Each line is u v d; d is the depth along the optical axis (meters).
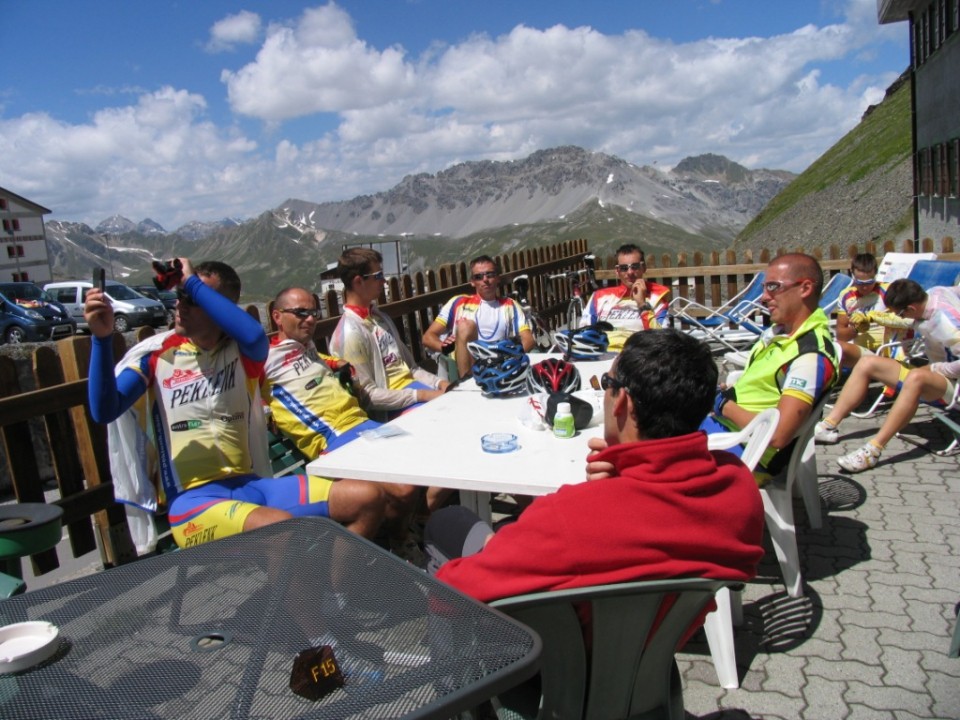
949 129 22.25
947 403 4.89
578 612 1.73
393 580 1.65
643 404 1.72
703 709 2.71
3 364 3.49
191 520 2.98
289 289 3.95
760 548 1.77
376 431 3.41
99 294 2.76
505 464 2.87
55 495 6.42
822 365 3.28
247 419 3.25
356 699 1.26
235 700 1.26
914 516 4.24
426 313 7.30
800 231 58.84
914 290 5.22
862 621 3.22
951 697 2.68
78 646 1.45
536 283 9.81
